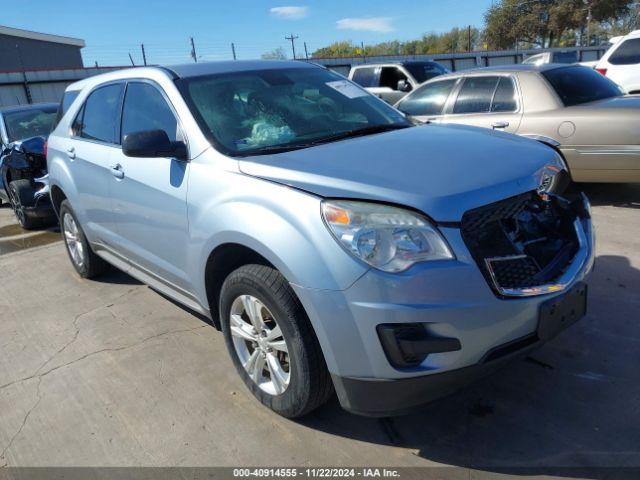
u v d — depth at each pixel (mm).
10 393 3244
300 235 2281
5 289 5008
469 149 2719
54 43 40875
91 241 4469
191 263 3000
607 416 2588
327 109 3494
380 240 2143
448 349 2129
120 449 2662
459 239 2148
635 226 5102
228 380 3160
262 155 2814
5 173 7461
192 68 3520
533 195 2473
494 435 2531
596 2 37656
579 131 5523
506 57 27234
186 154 3023
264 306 2557
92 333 3914
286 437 2639
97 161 3930
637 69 10078
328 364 2303
